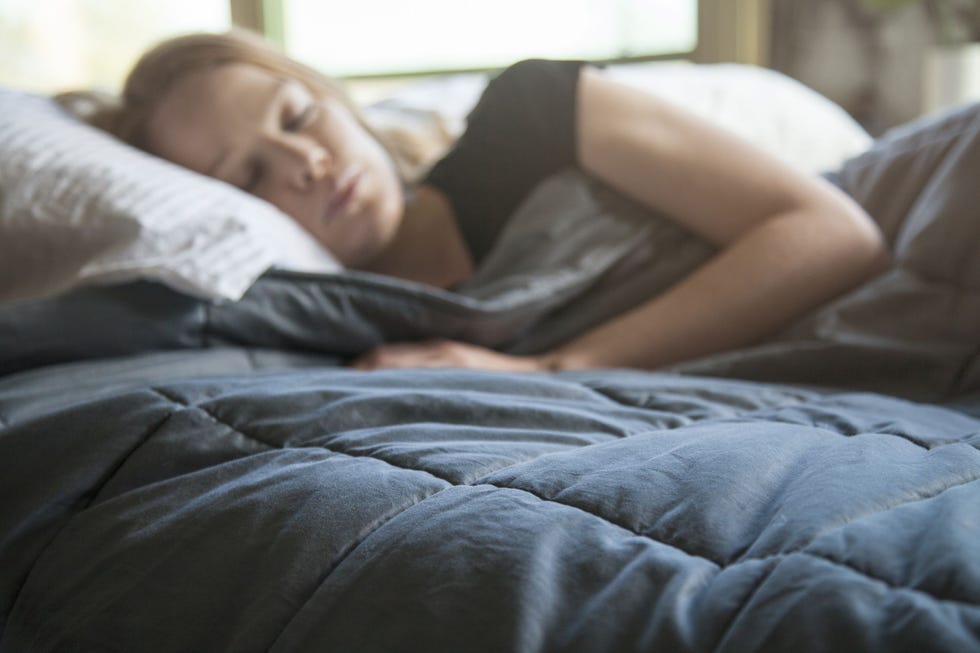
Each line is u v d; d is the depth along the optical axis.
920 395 0.75
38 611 0.50
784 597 0.33
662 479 0.43
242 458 0.56
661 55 2.63
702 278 0.93
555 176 1.04
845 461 0.44
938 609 0.31
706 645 0.33
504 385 0.65
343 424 0.58
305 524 0.45
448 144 1.44
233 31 1.13
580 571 0.38
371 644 0.38
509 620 0.36
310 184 1.04
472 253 1.12
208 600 0.44
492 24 2.82
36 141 0.89
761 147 1.01
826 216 0.93
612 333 0.91
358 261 1.10
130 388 0.67
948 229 0.81
